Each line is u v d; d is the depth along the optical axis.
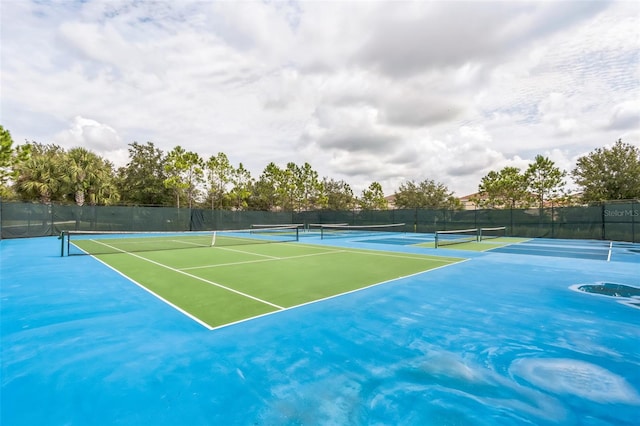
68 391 2.21
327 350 2.93
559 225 17.56
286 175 35.84
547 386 2.32
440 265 8.14
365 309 4.25
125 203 31.27
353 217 26.77
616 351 2.93
